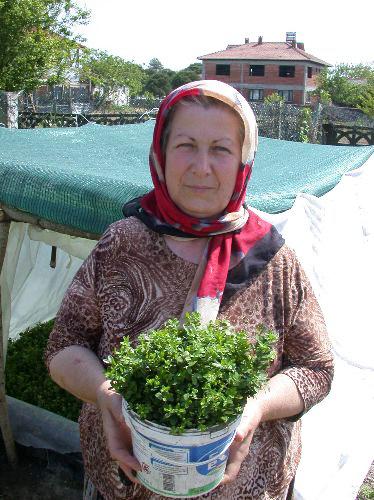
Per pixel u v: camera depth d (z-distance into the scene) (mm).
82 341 1614
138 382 1253
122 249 1555
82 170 3219
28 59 14594
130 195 2607
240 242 1551
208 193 1470
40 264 5309
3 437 3717
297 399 1519
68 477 3707
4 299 3877
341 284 3748
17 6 13992
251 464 1599
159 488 1298
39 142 4629
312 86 54250
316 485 2957
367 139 12836
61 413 4203
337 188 4047
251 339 1522
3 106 14305
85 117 14680
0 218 3127
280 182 3658
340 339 3619
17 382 4590
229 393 1197
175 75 68250
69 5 16688
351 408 3535
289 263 1594
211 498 1534
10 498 3523
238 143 1489
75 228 2799
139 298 1540
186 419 1183
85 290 1587
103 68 30609
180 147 1459
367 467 3375
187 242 1538
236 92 1482
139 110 29969
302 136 14422
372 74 47688
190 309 1504
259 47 54250
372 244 4531
